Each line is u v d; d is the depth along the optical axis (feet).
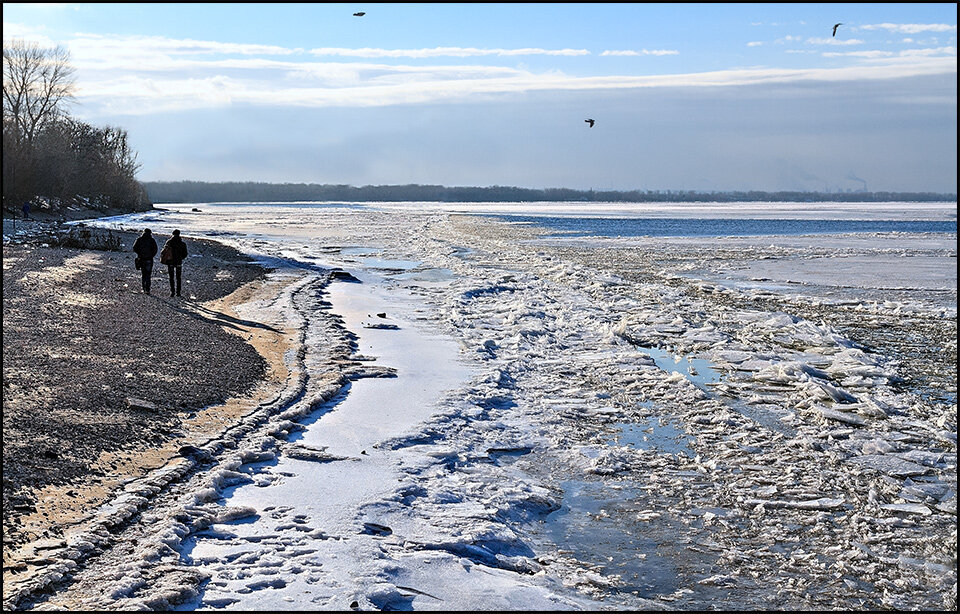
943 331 74.38
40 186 292.61
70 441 34.14
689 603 24.81
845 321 80.02
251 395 44.16
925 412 46.68
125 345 53.52
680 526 30.71
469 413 43.37
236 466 33.27
